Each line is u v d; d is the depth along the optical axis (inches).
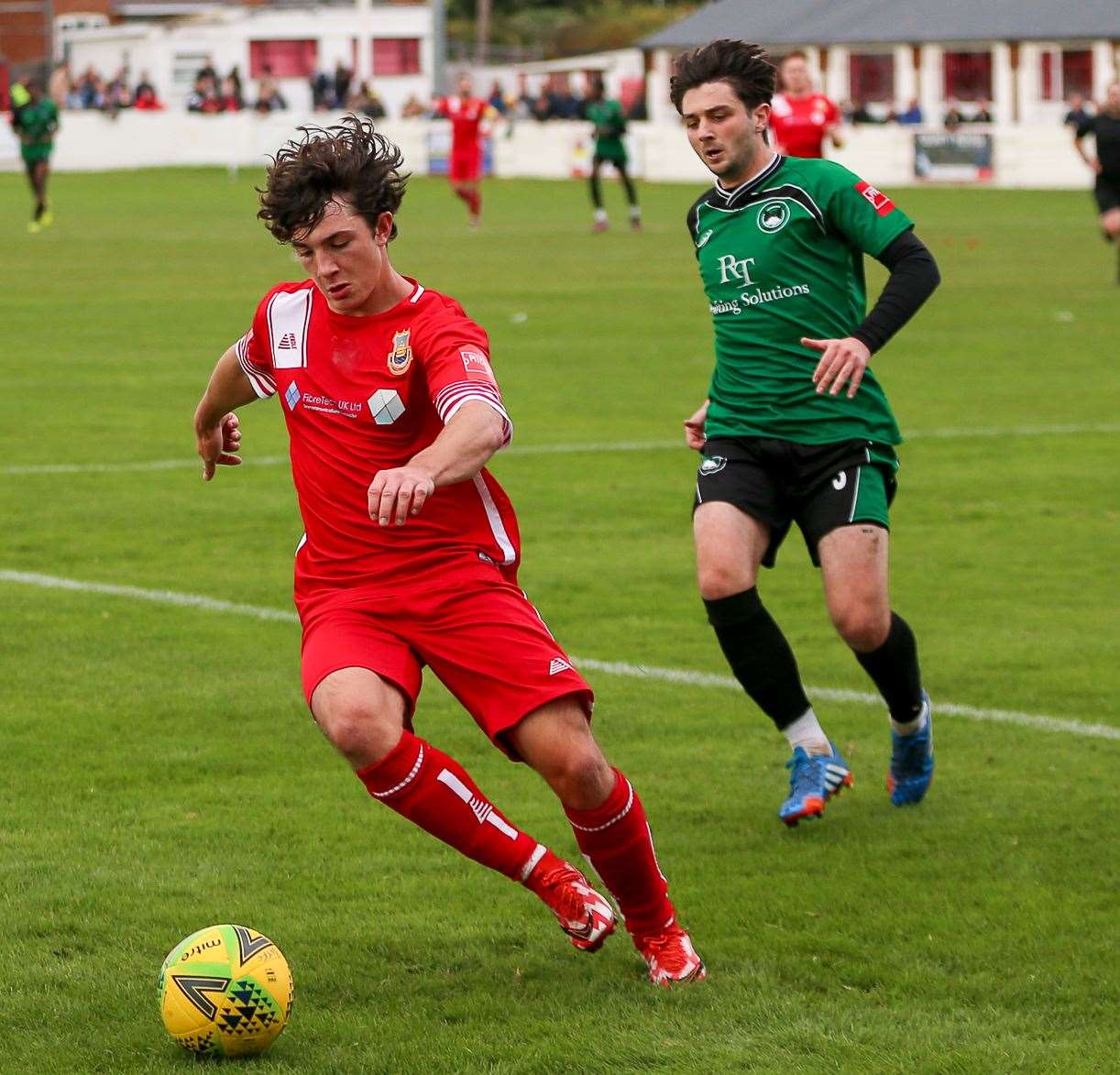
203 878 608.1
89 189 5108.3
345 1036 485.1
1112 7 6486.2
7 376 1846.7
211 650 914.7
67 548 1141.1
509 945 555.5
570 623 980.6
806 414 657.0
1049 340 2203.5
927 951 548.7
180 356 1991.9
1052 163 5418.3
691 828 668.1
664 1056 471.5
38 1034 485.1
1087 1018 500.1
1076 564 1139.9
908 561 1147.9
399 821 671.8
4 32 7504.9
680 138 5767.7
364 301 507.2
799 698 663.1
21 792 698.8
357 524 516.7
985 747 772.6
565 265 3053.6
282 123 6176.2
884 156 5595.5
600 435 1577.3
